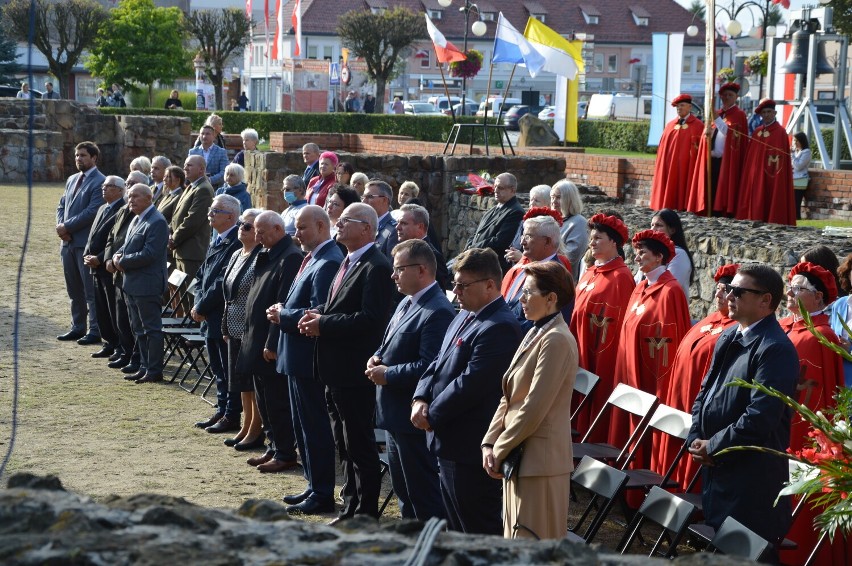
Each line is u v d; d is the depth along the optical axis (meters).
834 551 5.33
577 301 7.19
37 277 13.97
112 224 10.27
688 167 12.49
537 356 4.59
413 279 5.59
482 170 15.32
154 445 7.64
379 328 6.01
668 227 6.95
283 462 7.21
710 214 12.10
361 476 6.12
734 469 4.88
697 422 5.08
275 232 7.09
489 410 5.00
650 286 6.66
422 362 5.40
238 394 8.05
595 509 6.61
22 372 9.68
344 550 2.25
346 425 6.08
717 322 6.09
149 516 2.36
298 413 6.52
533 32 17.61
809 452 3.94
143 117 25.55
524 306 4.66
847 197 14.67
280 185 16.03
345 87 44.59
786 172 12.23
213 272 8.52
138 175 11.00
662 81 22.16
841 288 6.26
